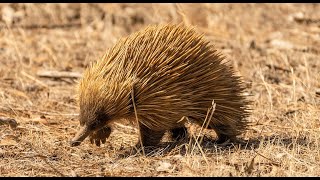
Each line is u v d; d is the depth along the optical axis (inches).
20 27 1039.6
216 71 544.4
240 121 575.8
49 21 1081.4
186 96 534.3
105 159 549.3
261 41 990.4
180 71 530.3
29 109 705.0
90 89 526.0
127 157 553.3
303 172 515.2
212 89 545.0
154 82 527.8
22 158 550.0
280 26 1065.5
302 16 1095.0
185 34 545.0
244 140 599.8
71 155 561.0
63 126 649.0
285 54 896.9
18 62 873.5
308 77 755.4
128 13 1111.0
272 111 690.2
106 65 530.0
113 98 522.6
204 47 547.5
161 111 531.2
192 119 562.6
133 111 532.4
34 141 589.0
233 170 510.3
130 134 620.7
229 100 557.3
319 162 535.2
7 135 596.7
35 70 854.5
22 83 781.9
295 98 707.4
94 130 529.7
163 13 1114.7
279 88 771.4
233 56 884.6
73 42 983.0
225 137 580.1
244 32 1039.0
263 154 542.3
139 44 536.4
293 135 613.6
